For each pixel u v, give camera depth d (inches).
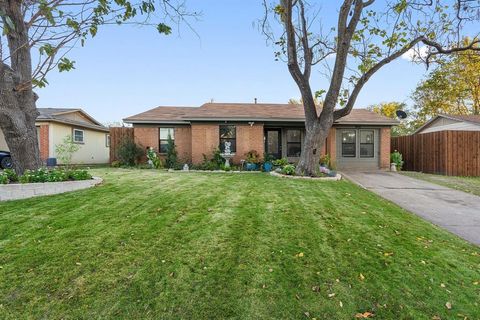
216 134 541.3
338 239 156.9
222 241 147.9
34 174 245.9
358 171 538.0
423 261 136.5
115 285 110.4
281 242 149.9
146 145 578.2
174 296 104.9
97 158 789.2
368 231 171.3
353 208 221.5
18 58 244.2
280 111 578.6
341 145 574.6
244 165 518.6
